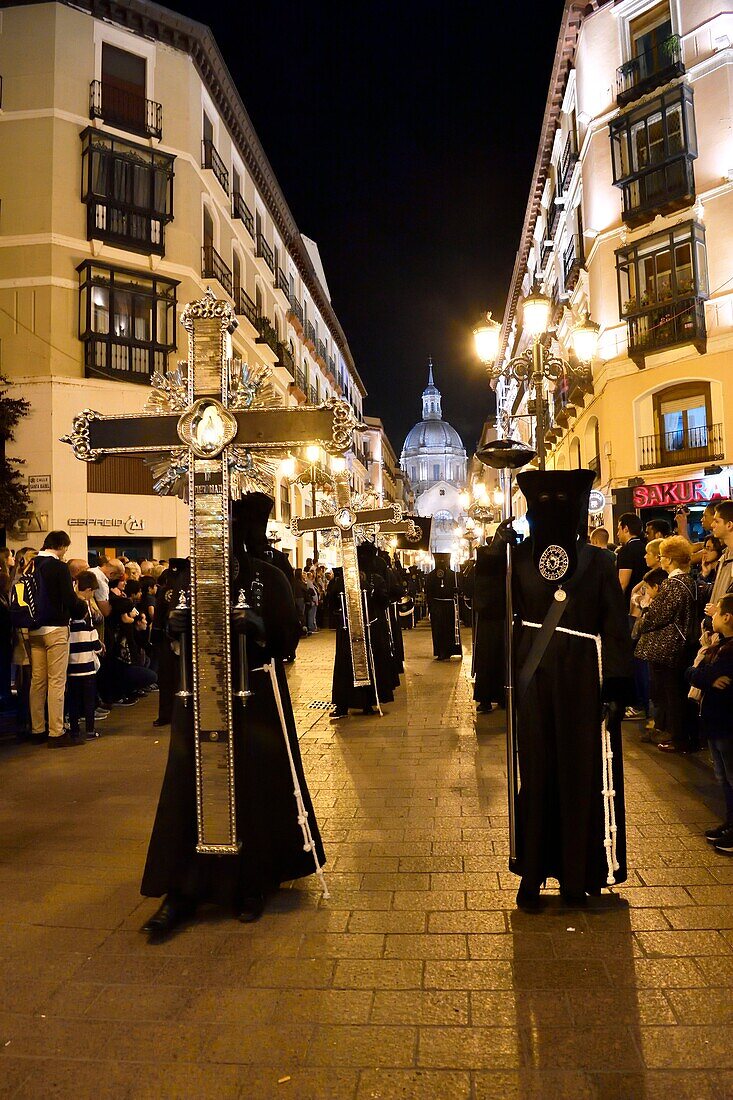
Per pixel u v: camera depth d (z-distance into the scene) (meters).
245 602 3.90
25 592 7.88
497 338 10.15
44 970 3.38
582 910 3.86
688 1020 2.92
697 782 6.02
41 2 22.36
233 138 29.61
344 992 3.16
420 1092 2.57
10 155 22.27
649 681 7.98
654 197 21.78
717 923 3.69
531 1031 2.88
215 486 3.89
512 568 4.17
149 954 3.50
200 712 3.82
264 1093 2.58
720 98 20.84
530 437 33.66
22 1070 2.71
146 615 11.35
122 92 23.70
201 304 4.04
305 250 41.09
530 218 35.44
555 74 26.78
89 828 5.26
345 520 9.48
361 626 9.34
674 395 22.11
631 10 22.98
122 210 23.12
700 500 20.94
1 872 4.49
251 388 3.98
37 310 21.97
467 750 7.43
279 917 3.86
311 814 4.29
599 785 3.94
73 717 8.13
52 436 21.70
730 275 20.69
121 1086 2.62
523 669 4.04
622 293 22.94
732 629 4.64
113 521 22.53
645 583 7.75
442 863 4.52
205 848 3.79
